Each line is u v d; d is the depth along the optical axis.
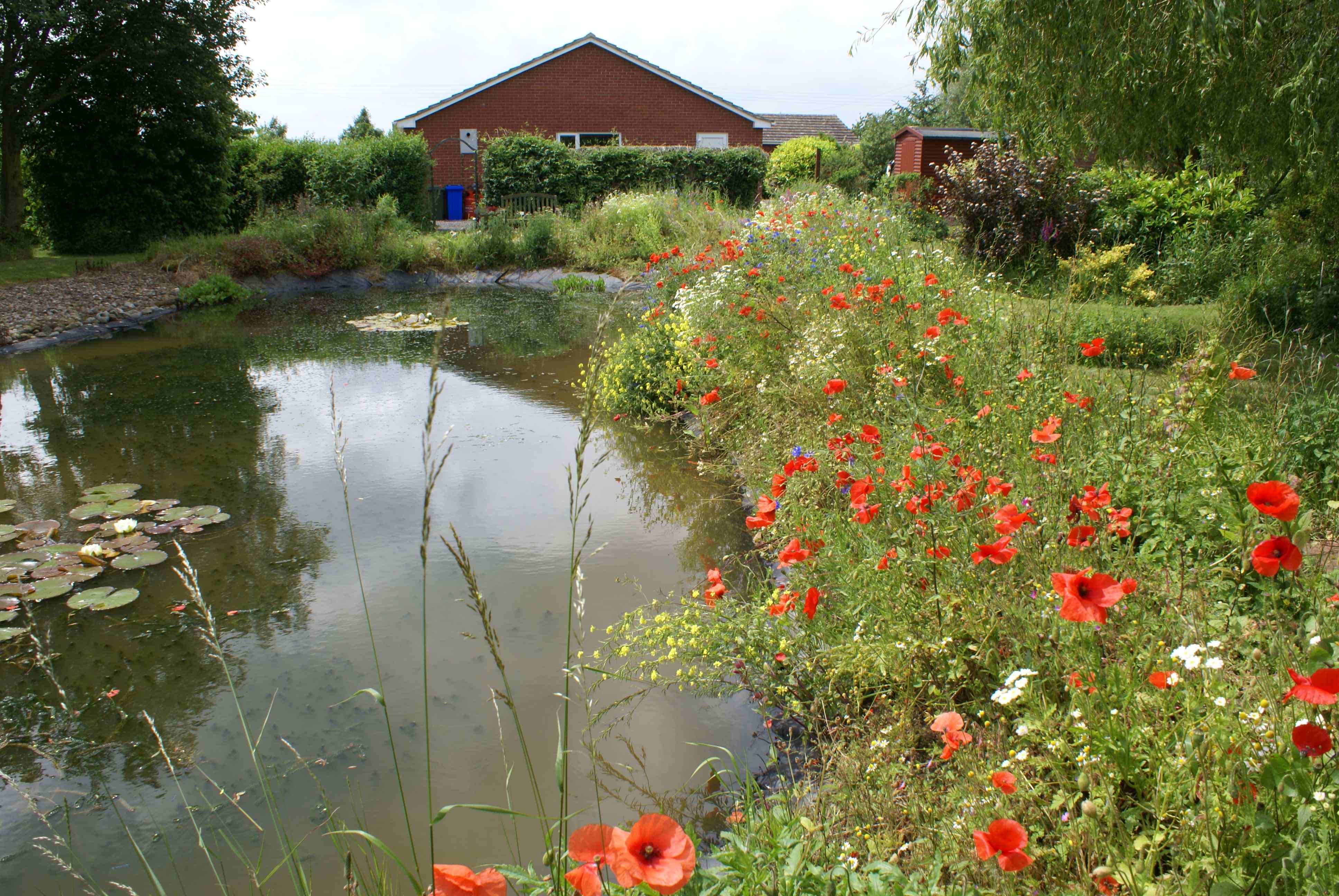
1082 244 9.62
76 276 13.25
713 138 23.86
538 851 2.15
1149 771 1.53
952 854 1.56
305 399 7.16
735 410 5.18
